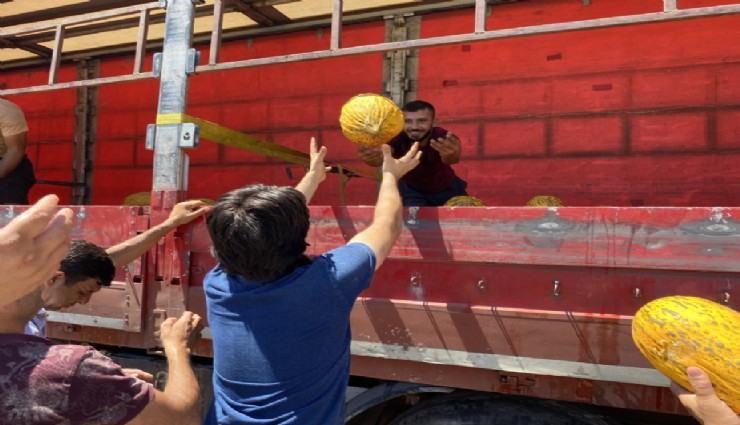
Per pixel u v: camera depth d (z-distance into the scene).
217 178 7.50
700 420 1.66
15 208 3.38
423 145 4.29
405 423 2.55
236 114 7.44
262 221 1.64
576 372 2.10
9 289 1.22
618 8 5.86
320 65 7.03
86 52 8.24
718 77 5.50
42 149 8.55
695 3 5.61
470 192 6.39
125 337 3.07
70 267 2.20
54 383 1.30
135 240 2.73
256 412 1.70
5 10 7.00
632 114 5.79
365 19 6.79
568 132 6.02
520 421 2.36
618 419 2.61
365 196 6.77
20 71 8.87
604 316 2.07
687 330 1.62
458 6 6.39
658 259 2.00
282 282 1.71
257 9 6.61
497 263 2.28
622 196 5.79
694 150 5.54
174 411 1.55
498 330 2.23
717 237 1.93
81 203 8.15
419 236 2.40
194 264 2.91
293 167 7.06
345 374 1.87
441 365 2.38
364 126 2.82
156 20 6.84
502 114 6.29
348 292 1.76
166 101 3.19
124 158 8.00
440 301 2.38
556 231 2.16
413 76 6.63
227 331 1.78
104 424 1.37
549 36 6.13
